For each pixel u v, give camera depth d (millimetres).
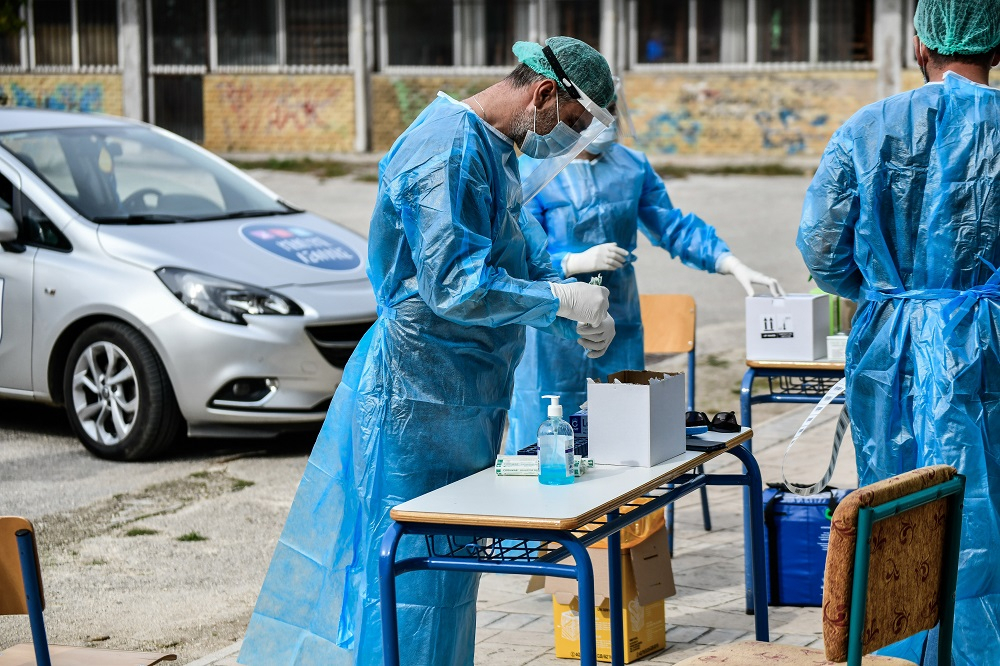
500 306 3312
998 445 3535
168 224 7316
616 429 3441
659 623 4418
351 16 23484
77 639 4648
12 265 7195
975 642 3508
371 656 3564
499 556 3361
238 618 4852
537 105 3455
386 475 3555
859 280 3787
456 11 23359
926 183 3535
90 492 6414
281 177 21438
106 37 24141
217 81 24109
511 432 5273
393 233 3477
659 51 22828
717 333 10555
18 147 7547
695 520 6000
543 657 4375
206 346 6652
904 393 3613
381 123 23812
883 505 2605
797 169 21406
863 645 2637
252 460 7008
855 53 22047
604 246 4859
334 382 6848
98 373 7004
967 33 3539
